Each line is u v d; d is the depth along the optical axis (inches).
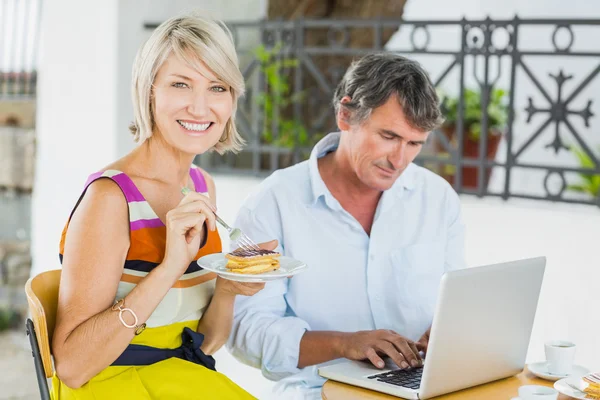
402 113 121.0
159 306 109.5
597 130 321.7
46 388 99.8
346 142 129.6
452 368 102.0
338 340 118.0
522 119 335.9
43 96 244.7
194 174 122.1
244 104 252.5
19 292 287.7
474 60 196.2
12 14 283.3
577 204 184.5
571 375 111.7
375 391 105.0
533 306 110.7
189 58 106.3
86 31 233.3
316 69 221.3
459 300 99.3
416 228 135.4
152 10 234.2
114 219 104.0
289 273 104.4
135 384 105.1
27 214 285.6
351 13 259.4
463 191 198.2
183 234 102.8
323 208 132.0
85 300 101.6
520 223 181.9
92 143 234.4
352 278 132.0
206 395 108.1
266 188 133.2
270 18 263.1
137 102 109.5
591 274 173.0
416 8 354.0
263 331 123.9
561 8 329.1
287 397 126.5
